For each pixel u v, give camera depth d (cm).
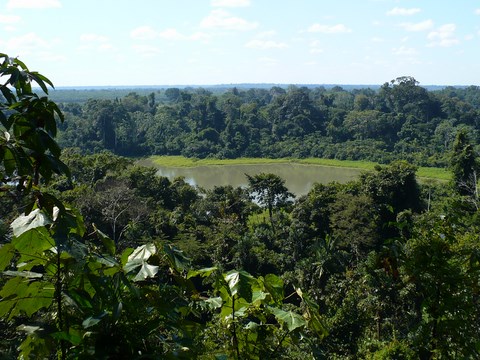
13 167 231
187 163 8456
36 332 220
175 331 248
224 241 3375
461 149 4797
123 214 3266
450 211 471
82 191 3394
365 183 4209
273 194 4650
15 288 226
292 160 8638
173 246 273
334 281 2764
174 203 4453
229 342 322
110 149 8975
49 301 233
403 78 10188
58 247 211
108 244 246
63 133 8588
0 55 242
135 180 4284
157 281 275
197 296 296
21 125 237
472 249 445
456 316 442
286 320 286
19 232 210
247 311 321
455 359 451
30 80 244
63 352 225
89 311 228
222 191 4800
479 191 4481
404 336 1998
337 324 2312
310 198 4209
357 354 2084
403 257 440
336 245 3622
